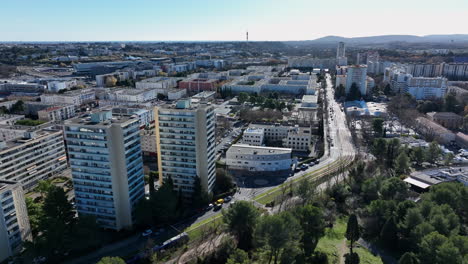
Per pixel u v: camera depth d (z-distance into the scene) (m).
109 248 166.38
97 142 165.88
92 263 154.62
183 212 197.75
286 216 154.12
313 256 156.12
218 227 183.38
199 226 186.12
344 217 197.12
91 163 171.00
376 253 161.38
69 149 172.12
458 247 139.00
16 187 153.00
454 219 162.00
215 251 155.88
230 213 169.50
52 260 155.62
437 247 135.75
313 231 168.00
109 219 178.88
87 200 179.12
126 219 180.25
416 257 143.88
